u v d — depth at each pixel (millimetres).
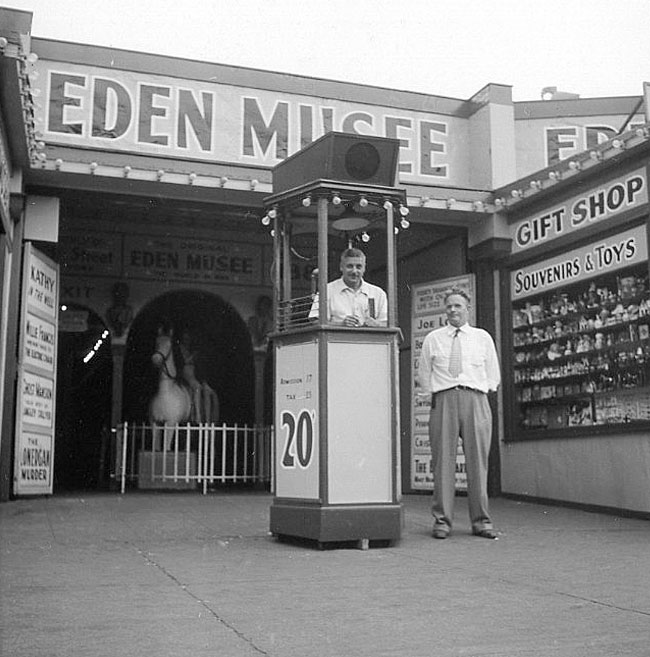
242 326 14273
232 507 8992
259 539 6496
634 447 8812
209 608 3857
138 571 4922
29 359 9680
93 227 13430
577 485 9633
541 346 10508
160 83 10844
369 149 6367
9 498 9414
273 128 11203
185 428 11875
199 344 15102
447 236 12023
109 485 12867
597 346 9594
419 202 10555
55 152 9555
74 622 3576
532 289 10641
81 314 13359
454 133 12023
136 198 10422
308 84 11438
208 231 13984
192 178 9891
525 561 5430
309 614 3738
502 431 11055
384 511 6090
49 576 4738
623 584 4539
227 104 11070
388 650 3119
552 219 10281
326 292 6234
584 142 12469
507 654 3057
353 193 6312
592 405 9656
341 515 5949
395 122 11750
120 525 7297
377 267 13914
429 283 12102
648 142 8656
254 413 14102
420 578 4727
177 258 13797
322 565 5219
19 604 3951
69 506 8906
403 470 12469
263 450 12719
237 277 14086
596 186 9562
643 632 3402
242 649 3137
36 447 9852
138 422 14789
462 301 7051
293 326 7035
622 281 9227
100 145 10508
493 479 11047
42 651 3105
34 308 9812
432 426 6965
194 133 10883
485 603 3992
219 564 5230
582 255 9797
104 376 15203
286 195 6508
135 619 3629
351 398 6152
